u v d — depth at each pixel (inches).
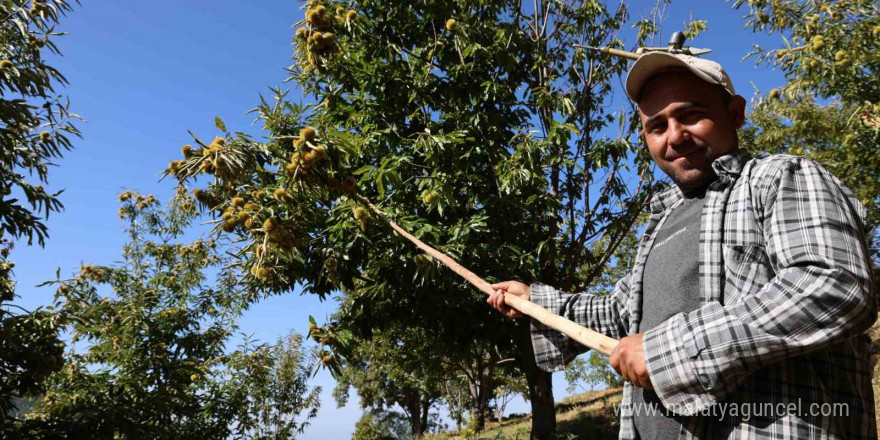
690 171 41.3
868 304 28.0
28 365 196.7
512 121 342.0
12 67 199.5
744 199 36.3
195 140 84.1
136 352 307.9
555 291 54.8
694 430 34.5
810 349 28.4
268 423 410.0
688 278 38.6
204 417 320.5
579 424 511.5
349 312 346.3
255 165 89.1
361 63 312.5
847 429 31.9
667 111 41.4
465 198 307.3
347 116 317.1
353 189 79.0
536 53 359.3
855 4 244.8
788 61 269.0
